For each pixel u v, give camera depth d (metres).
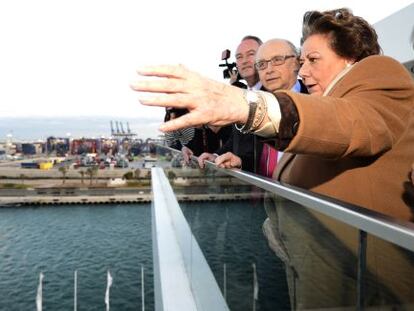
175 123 1.30
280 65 3.24
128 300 42.88
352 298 1.28
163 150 10.40
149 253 58.31
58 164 162.88
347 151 1.40
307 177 1.90
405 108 1.59
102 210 85.94
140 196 95.38
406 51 4.00
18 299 42.69
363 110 1.46
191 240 3.87
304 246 1.59
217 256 2.85
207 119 1.32
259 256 2.07
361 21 2.00
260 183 1.83
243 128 1.40
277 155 3.25
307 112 1.34
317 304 1.53
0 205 89.50
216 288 2.86
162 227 5.95
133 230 69.94
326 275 1.45
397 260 1.09
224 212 2.70
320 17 2.04
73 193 100.50
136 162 168.00
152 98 1.30
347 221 1.08
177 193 5.67
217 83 1.37
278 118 1.35
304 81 2.12
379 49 2.03
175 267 4.18
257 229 2.10
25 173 128.88
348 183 1.72
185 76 1.30
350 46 1.94
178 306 3.25
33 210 85.06
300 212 1.60
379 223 0.95
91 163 157.75
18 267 51.53
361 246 1.18
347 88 1.65
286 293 1.79
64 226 72.12
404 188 1.64
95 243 61.97
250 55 4.19
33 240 63.38
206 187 3.34
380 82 1.59
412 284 1.07
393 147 1.66
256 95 1.38
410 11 3.94
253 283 2.15
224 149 4.29
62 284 46.69
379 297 1.14
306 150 1.37
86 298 43.12
